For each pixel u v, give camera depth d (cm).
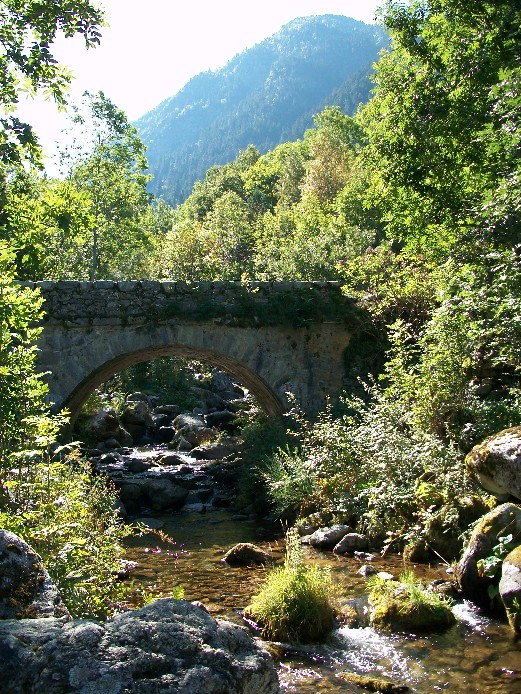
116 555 621
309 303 1614
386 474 997
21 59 759
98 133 3127
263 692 259
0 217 833
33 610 305
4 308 657
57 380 1508
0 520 474
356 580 786
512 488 752
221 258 3478
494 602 659
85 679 230
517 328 910
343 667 566
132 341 1546
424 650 587
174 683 233
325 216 3562
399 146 1545
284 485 1180
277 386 1630
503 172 1073
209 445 2119
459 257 1016
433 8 1500
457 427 1020
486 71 1395
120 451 2188
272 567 898
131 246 3497
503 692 503
